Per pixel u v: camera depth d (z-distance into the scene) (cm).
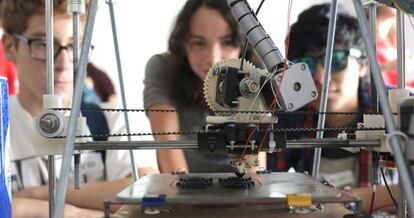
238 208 76
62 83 151
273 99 76
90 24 64
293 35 151
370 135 83
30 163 153
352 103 155
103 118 149
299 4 151
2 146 88
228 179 81
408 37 155
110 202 63
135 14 153
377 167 88
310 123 140
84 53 63
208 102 83
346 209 76
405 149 65
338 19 154
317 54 153
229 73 79
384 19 155
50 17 86
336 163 158
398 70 94
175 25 154
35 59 152
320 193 67
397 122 70
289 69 74
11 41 152
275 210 75
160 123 152
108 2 113
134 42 153
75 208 150
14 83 152
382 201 137
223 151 76
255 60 93
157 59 154
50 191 85
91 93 151
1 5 151
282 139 76
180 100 153
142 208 68
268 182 81
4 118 90
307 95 74
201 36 153
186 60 153
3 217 88
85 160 153
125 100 120
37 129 80
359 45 155
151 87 153
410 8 68
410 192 57
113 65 153
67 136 61
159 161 154
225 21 152
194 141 78
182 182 78
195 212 74
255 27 77
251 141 74
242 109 79
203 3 152
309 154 153
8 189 93
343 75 154
